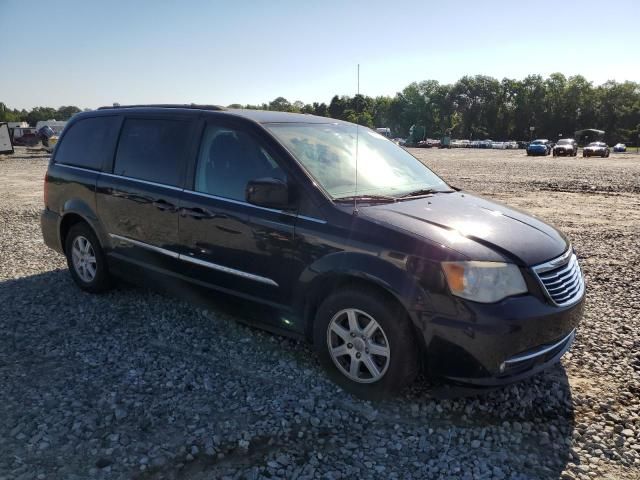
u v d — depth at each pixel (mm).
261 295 3961
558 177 20969
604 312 5184
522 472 2869
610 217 11023
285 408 3420
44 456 2914
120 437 3090
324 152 4188
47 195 5836
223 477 2766
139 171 4855
